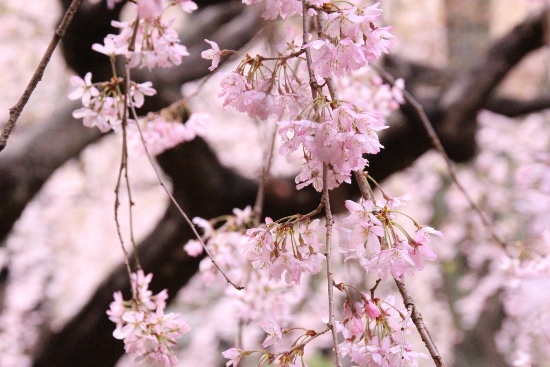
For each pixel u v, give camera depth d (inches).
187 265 229.0
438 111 221.8
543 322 78.6
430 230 76.6
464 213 410.6
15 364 340.2
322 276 385.4
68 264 411.2
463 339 418.6
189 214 222.8
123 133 100.1
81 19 182.5
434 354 73.1
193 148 207.3
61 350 247.0
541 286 69.5
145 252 229.3
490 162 409.1
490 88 219.3
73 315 249.0
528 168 76.9
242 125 381.7
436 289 431.5
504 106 244.5
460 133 222.8
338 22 75.5
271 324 78.5
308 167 78.5
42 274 377.7
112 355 249.8
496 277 394.6
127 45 107.0
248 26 219.3
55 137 206.8
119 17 185.5
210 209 219.3
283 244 78.9
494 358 413.4
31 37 374.6
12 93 383.9
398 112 220.1
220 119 381.4
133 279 103.8
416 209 421.7
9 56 376.5
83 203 403.9
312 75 76.5
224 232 149.4
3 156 200.8
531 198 75.7
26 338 350.6
